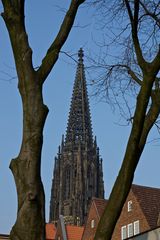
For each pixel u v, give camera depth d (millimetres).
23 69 11234
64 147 155625
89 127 165000
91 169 152000
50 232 95250
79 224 141625
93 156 154375
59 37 12109
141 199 57469
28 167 10469
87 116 168375
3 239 39125
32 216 10148
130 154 11820
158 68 12703
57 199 147875
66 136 159750
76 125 163750
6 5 11750
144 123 13023
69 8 12383
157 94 13539
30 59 11320
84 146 155500
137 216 56375
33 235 10070
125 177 11602
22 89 11156
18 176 10484
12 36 11617
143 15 15336
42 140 10789
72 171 151125
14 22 11617
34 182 10391
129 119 15352
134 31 13594
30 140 10633
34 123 10773
